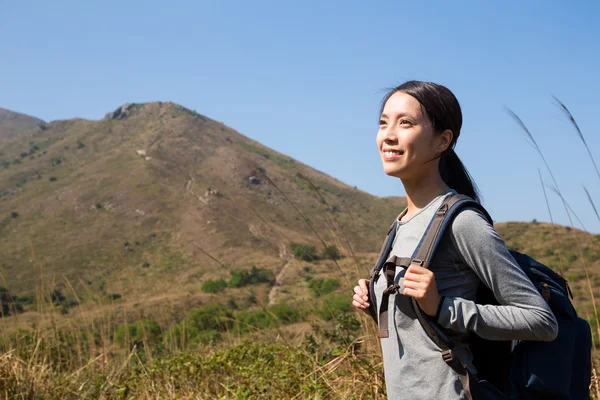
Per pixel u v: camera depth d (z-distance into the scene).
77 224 103.88
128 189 113.56
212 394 4.46
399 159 1.87
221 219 98.69
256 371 4.27
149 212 104.81
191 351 5.71
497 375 1.74
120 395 4.55
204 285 60.19
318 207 117.38
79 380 5.03
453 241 1.73
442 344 1.68
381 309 1.81
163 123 151.62
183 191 115.00
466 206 1.75
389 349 1.80
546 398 1.68
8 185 125.00
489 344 1.74
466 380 1.64
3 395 4.34
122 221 103.50
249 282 60.69
